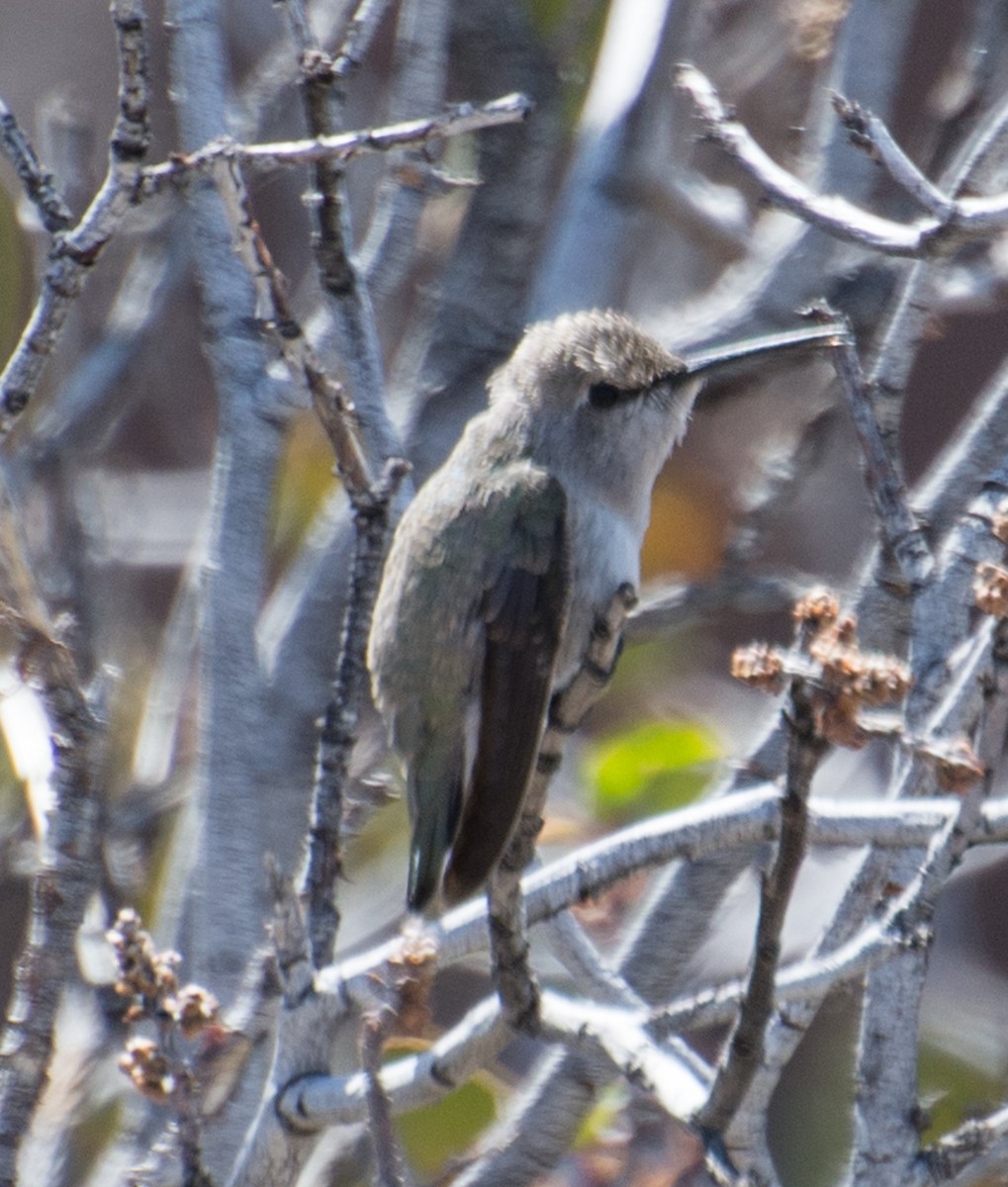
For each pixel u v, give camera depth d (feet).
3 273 37.47
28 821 33.81
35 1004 22.68
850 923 24.75
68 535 34.50
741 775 31.58
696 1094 20.75
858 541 48.47
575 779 42.96
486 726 28.17
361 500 24.95
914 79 50.06
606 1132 33.01
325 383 24.45
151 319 39.22
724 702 47.39
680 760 39.93
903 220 40.19
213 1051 26.25
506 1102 34.06
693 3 41.60
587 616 29.84
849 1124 36.04
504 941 22.25
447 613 28.86
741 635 52.44
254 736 31.73
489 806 27.40
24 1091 22.47
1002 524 20.08
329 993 24.06
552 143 41.91
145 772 35.58
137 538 44.88
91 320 40.96
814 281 40.60
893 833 24.12
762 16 44.27
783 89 44.68
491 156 41.27
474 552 29.14
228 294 33.27
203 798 31.42
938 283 27.30
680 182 42.39
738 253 42.86
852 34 39.06
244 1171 23.88
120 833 34.37
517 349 33.24
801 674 17.51
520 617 28.76
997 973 46.03
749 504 41.06
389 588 29.66
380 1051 20.04
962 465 30.12
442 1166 33.04
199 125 32.50
